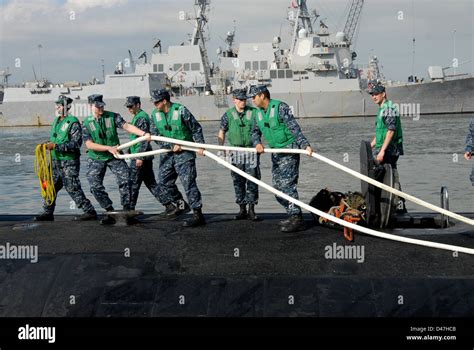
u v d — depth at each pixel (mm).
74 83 63938
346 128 49500
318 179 25812
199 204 7754
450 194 21578
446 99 59750
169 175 8297
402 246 6555
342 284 5594
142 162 8711
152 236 7219
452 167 27641
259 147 7105
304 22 63562
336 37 60844
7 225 8109
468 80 58656
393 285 5543
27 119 64688
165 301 5531
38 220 8539
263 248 6594
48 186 8391
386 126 8391
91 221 8305
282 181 7262
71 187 8414
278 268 5957
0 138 52000
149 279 5852
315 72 60125
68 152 8320
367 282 5602
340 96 60125
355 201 7422
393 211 7238
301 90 60531
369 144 7230
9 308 5672
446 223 7574
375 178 7520
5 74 65875
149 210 19516
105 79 60688
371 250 6426
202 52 64500
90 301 5629
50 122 64438
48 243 6961
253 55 62094
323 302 5383
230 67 65812
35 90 63875
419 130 45875
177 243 6859
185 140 7863
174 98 62281
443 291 5434
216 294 5551
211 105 62062
